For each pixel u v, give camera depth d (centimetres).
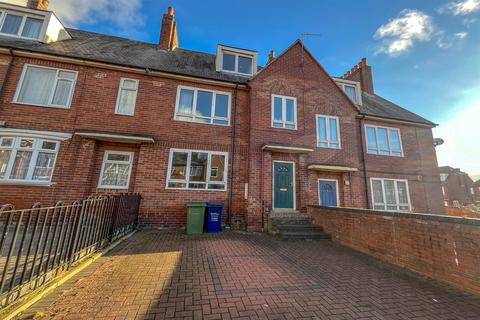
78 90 894
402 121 1280
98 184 856
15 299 274
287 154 1024
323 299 347
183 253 555
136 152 915
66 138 838
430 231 460
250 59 1204
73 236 398
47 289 323
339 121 1139
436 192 1263
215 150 984
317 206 884
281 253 596
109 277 393
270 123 1029
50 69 887
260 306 319
